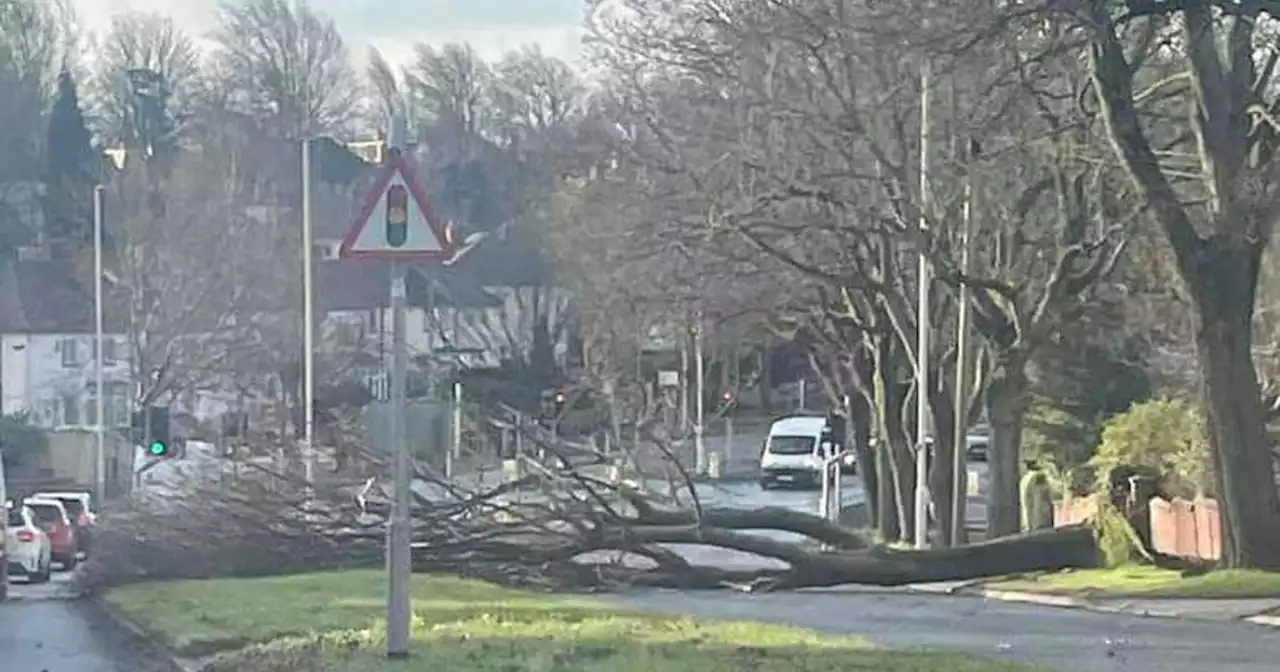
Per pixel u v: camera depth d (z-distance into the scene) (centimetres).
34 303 11425
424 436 2105
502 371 7225
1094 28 2742
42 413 11219
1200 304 3622
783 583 3422
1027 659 2367
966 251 4700
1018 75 3484
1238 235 3569
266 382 8488
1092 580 3916
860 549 3541
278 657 2239
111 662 2655
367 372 8412
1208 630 2930
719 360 9131
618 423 3897
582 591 3384
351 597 3206
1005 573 3800
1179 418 4391
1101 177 4472
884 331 5519
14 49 12281
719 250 4991
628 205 5100
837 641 2350
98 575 4228
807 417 9725
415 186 1936
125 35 12475
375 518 3428
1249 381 3631
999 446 5012
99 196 8488
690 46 4656
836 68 4403
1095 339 5806
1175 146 4147
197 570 3881
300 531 3497
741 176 4669
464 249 5031
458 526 3216
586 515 3231
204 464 3972
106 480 8681
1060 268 4769
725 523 3384
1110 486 4234
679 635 2388
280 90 11506
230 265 8744
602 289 5766
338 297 8994
